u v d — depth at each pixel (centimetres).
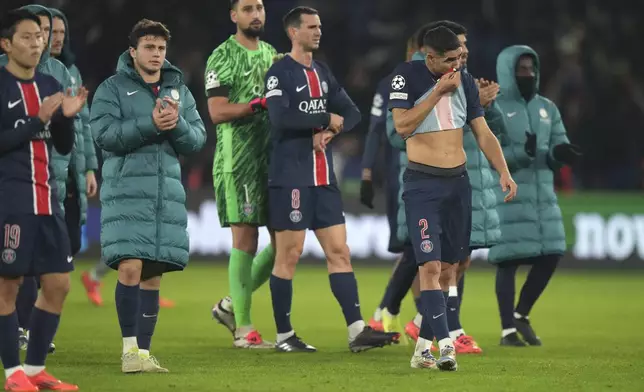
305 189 2681
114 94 2216
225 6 7169
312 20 2700
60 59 2770
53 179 1950
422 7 7550
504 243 2927
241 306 2822
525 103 2998
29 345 1964
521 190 2955
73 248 2750
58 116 1920
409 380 2109
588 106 7081
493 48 7419
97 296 3959
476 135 2323
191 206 5891
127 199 2181
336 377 2147
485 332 3259
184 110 2284
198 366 2345
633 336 3173
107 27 6925
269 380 2091
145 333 2259
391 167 2956
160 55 2219
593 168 7019
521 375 2220
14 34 1889
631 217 5741
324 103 2738
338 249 2698
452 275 2367
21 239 1891
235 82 2828
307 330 3247
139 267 2195
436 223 2256
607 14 7525
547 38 7400
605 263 5756
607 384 2097
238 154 2817
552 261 2970
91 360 2448
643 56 7400
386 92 2980
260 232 5650
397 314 2942
